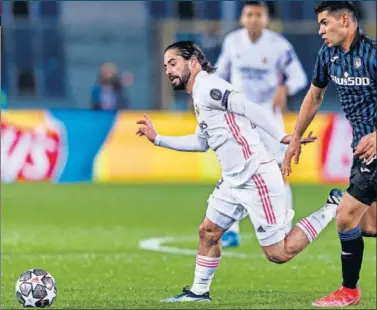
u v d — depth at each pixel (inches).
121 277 1266.0
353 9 974.4
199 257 1045.2
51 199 2246.6
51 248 1547.7
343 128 2534.5
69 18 3368.6
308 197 2231.8
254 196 1002.1
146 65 3358.8
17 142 2561.5
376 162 977.5
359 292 1034.7
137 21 3390.7
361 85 986.7
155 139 1067.3
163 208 2098.9
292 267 1347.2
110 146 2591.0
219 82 992.2
